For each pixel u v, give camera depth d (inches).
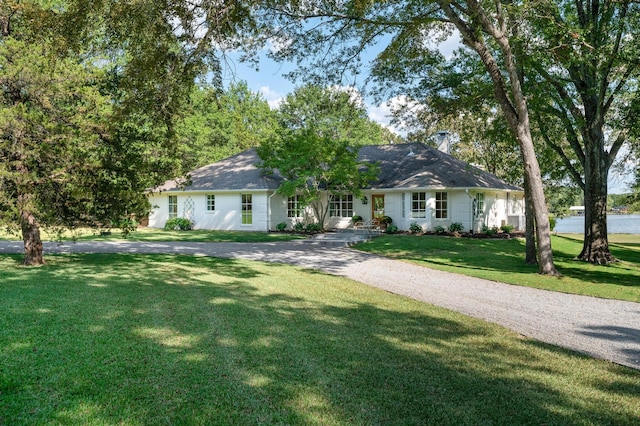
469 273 448.5
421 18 433.7
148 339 204.7
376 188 925.8
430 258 574.2
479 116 601.0
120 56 461.4
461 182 872.9
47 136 386.9
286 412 137.2
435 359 190.2
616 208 3100.4
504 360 191.3
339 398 148.4
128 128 448.1
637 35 440.8
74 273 399.5
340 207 1002.1
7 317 236.7
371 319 257.3
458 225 867.4
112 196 430.3
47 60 376.8
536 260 528.1
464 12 423.2
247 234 894.4
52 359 175.6
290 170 900.0
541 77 554.6
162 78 354.6
